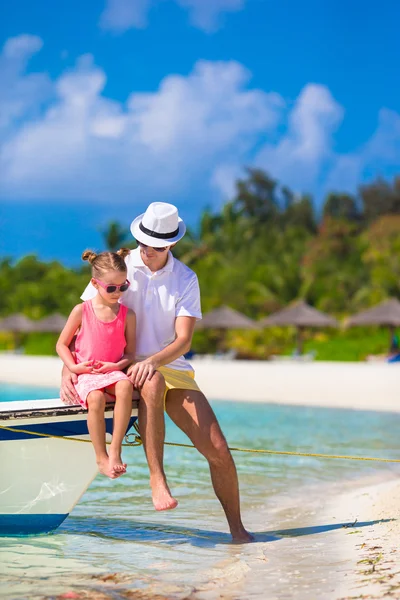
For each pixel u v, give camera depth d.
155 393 4.48
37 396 17.03
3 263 58.19
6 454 4.55
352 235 56.56
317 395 16.17
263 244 59.00
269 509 5.81
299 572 4.01
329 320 33.81
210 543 4.70
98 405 4.45
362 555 4.32
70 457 4.64
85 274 54.38
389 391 16.34
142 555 4.39
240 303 44.41
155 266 4.80
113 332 4.60
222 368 24.66
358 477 7.16
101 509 5.66
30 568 4.07
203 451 4.74
